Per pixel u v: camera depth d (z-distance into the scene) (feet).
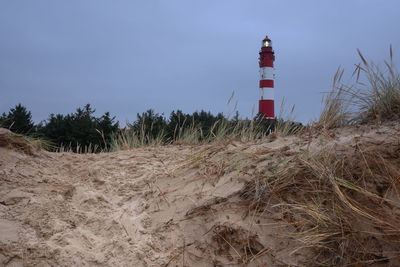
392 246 6.40
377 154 8.34
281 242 7.14
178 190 9.59
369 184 7.64
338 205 7.39
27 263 6.40
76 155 13.05
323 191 7.76
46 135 26.40
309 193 7.95
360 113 12.44
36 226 7.37
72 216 8.07
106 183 10.32
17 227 7.17
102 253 7.11
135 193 9.87
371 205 7.21
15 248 6.59
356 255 6.48
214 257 7.24
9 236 6.85
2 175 9.07
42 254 6.62
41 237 7.13
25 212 7.71
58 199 8.61
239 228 7.49
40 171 10.14
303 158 8.98
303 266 6.61
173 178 10.40
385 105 11.91
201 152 11.78
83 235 7.47
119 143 17.85
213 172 10.05
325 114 12.85
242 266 6.93
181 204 8.89
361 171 8.00
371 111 12.12
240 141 13.78
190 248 7.52
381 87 12.14
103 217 8.33
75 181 10.27
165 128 24.97
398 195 7.23
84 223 8.04
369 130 10.34
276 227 7.45
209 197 8.77
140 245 7.52
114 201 9.39
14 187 8.70
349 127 11.50
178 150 13.64
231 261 7.08
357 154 8.55
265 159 9.84
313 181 8.12
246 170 9.50
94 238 7.55
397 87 11.97
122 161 12.14
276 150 10.37
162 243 7.76
